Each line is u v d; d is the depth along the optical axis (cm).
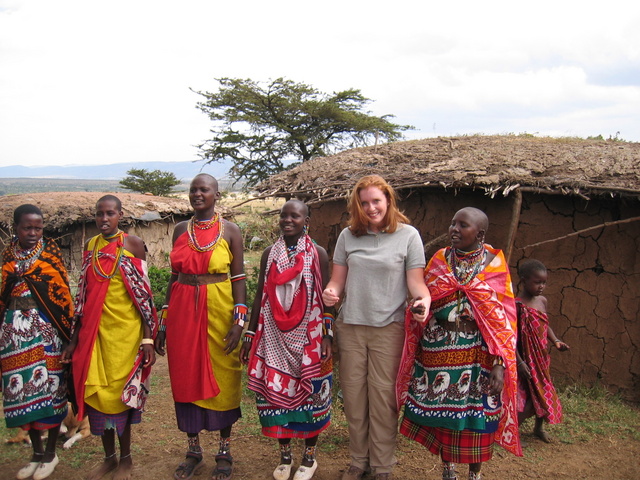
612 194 504
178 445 435
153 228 1533
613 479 386
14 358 360
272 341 358
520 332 431
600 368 547
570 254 553
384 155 694
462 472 393
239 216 1792
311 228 682
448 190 580
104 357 362
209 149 2859
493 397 327
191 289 366
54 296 371
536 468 401
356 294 353
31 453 416
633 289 531
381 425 355
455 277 326
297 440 446
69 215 1317
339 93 2902
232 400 375
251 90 2791
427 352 338
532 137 804
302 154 2917
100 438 443
